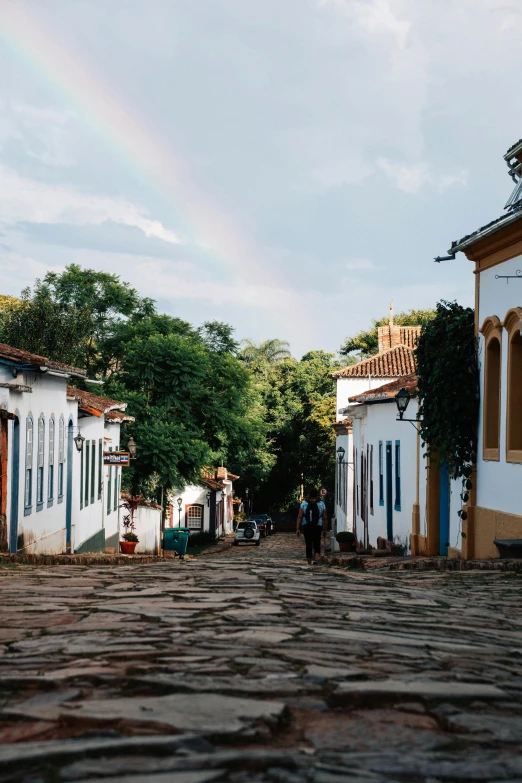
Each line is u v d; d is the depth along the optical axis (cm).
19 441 1991
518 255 1605
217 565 1692
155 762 332
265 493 8600
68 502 2645
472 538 1809
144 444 4141
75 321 4484
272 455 7794
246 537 6406
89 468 3000
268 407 8069
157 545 4262
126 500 3831
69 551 2641
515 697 471
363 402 3023
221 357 4866
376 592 1072
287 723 400
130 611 802
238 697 445
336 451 5078
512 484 1605
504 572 1384
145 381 4378
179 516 6506
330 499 7394
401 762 340
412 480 2375
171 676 495
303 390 8162
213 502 6575
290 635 661
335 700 444
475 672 544
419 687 478
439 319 1883
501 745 373
